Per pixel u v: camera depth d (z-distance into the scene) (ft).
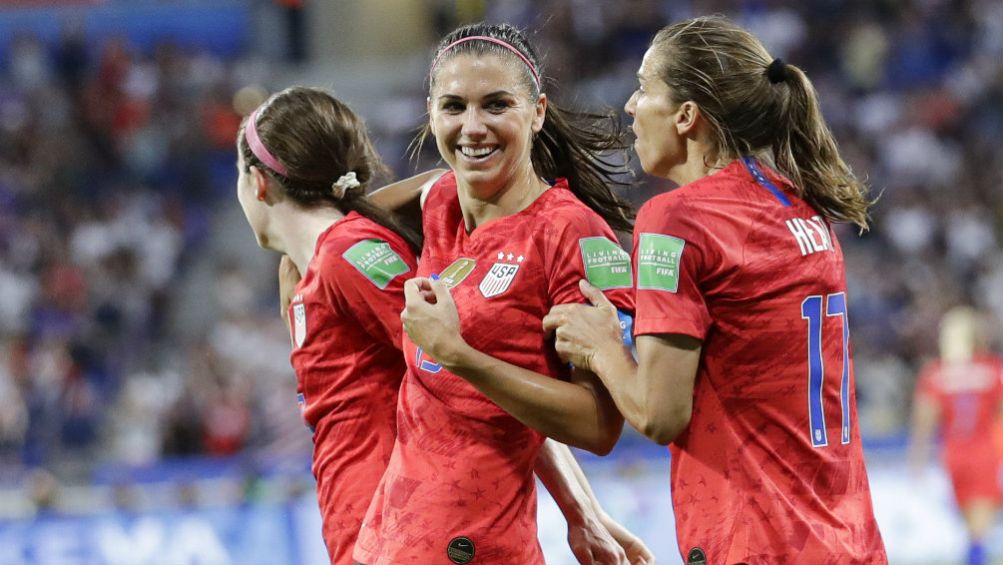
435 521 16.39
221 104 92.79
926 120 91.91
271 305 77.51
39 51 95.40
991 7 99.71
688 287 15.33
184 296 80.48
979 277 79.20
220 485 50.55
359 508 18.12
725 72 15.99
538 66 16.96
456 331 15.70
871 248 81.56
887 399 66.59
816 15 100.12
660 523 51.93
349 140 18.89
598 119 18.25
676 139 16.46
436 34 93.81
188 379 63.10
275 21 103.35
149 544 48.96
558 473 18.29
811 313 15.76
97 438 63.26
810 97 16.25
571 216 16.33
